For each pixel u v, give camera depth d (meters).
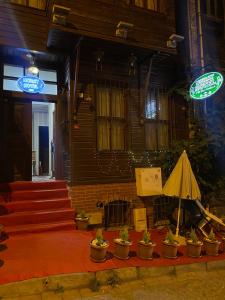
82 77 7.44
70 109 7.23
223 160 7.30
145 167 8.06
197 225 6.64
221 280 4.75
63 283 4.23
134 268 4.69
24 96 7.41
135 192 7.79
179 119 8.78
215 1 9.60
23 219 6.32
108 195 7.45
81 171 7.23
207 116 7.91
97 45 7.09
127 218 7.71
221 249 5.80
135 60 7.73
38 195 6.94
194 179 6.07
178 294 4.22
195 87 7.55
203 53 8.82
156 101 8.49
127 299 4.04
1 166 7.25
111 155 7.68
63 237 5.97
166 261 5.05
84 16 6.88
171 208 7.38
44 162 12.54
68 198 7.09
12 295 3.94
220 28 9.54
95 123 7.52
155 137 8.43
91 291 4.25
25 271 4.30
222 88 8.45
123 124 8.02
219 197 7.20
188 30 8.77
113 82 7.92
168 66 8.65
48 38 6.64
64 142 7.69
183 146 6.95
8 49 6.63
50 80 8.13
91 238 6.01
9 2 6.45
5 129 7.34
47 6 6.75
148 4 8.00
